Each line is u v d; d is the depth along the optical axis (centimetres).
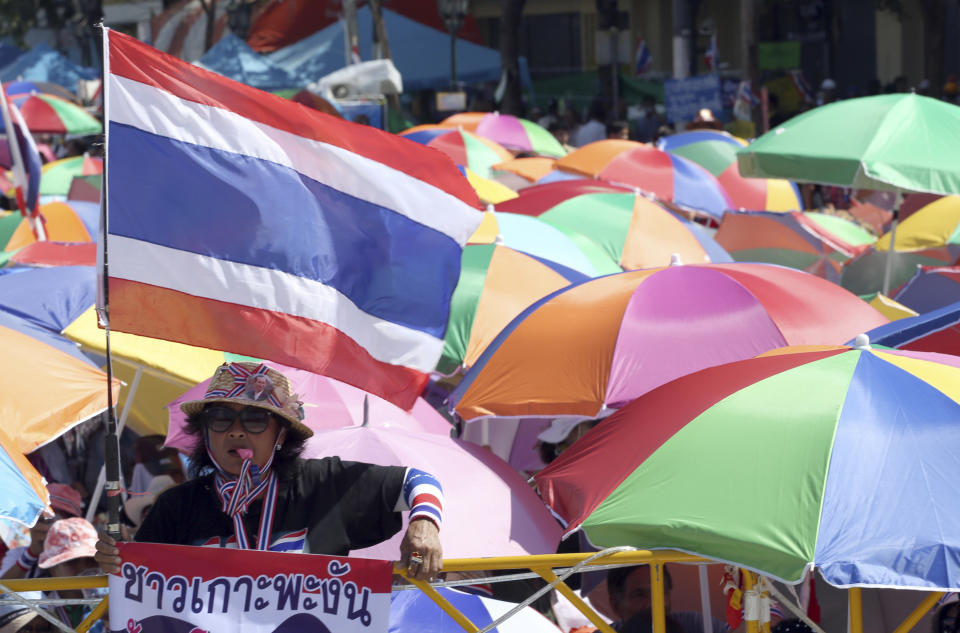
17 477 977
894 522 885
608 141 3416
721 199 3266
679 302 1566
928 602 930
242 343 995
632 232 2470
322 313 1027
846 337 1569
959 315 1412
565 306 1580
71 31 9412
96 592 1269
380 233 1073
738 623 1116
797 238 2997
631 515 939
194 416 920
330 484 905
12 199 3512
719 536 899
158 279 968
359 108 4584
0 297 1686
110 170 957
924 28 8075
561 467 1056
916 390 991
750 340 1536
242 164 1004
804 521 891
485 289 1886
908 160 1964
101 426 1891
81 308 1681
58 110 5291
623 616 1303
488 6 9475
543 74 9481
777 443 952
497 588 1434
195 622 867
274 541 890
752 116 5822
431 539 863
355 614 873
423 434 1287
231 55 5725
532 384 1490
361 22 6850
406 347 1085
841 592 1357
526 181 3647
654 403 1067
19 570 1431
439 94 5903
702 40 8600
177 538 903
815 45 8962
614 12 7125
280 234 1012
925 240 2495
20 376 1287
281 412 883
